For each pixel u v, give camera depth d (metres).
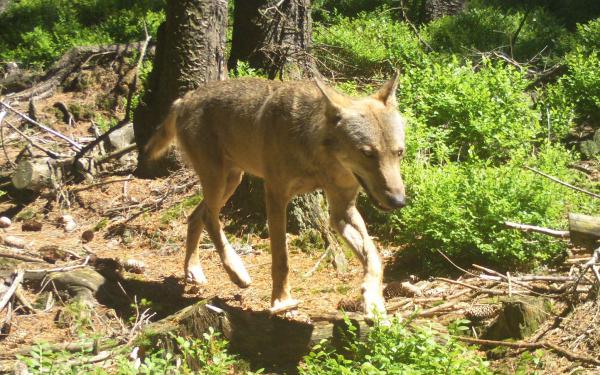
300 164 6.06
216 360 5.15
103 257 7.94
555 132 9.38
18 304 6.70
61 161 9.90
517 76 9.73
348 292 6.96
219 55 9.65
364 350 5.39
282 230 6.26
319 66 11.38
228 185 7.15
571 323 5.69
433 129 8.56
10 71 15.25
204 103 6.88
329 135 5.72
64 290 6.83
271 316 5.96
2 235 8.57
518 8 18.77
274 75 9.64
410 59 12.38
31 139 11.05
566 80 10.70
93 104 12.66
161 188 9.34
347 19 15.37
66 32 17.00
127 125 10.80
